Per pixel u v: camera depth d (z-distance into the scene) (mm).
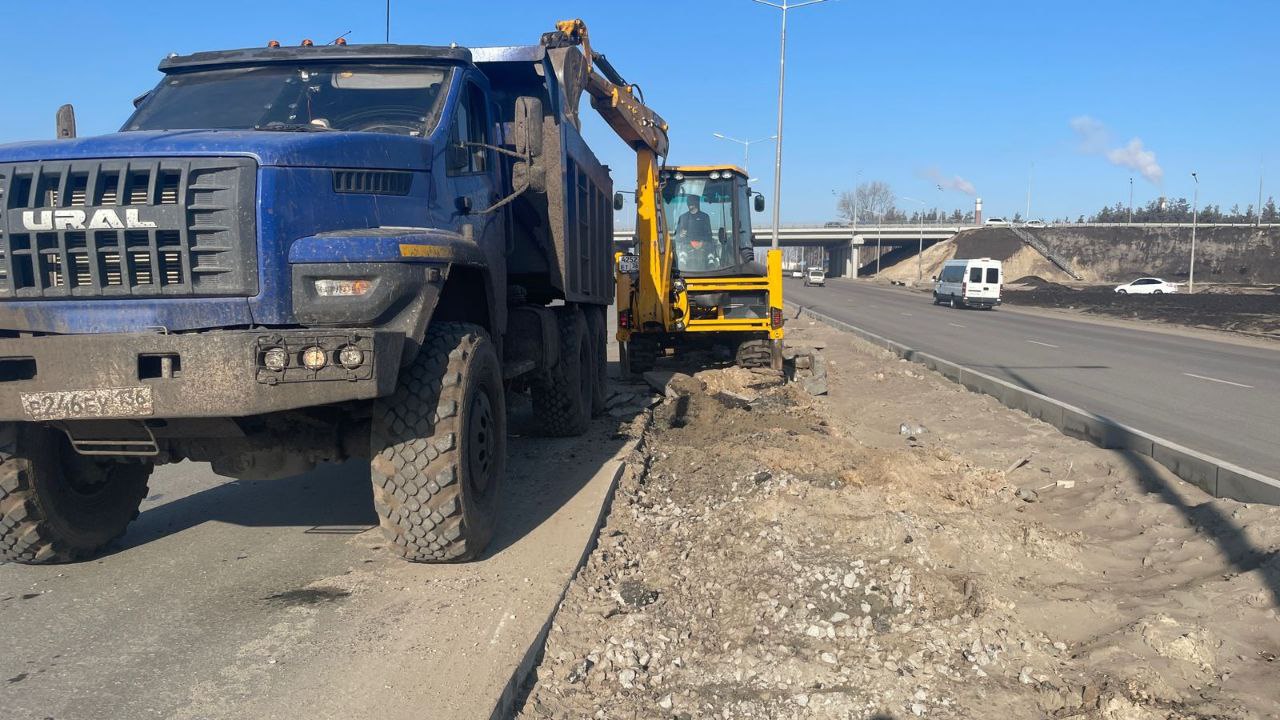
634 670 4008
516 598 4582
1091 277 105562
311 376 4266
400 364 4559
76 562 5344
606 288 10555
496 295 6598
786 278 123812
